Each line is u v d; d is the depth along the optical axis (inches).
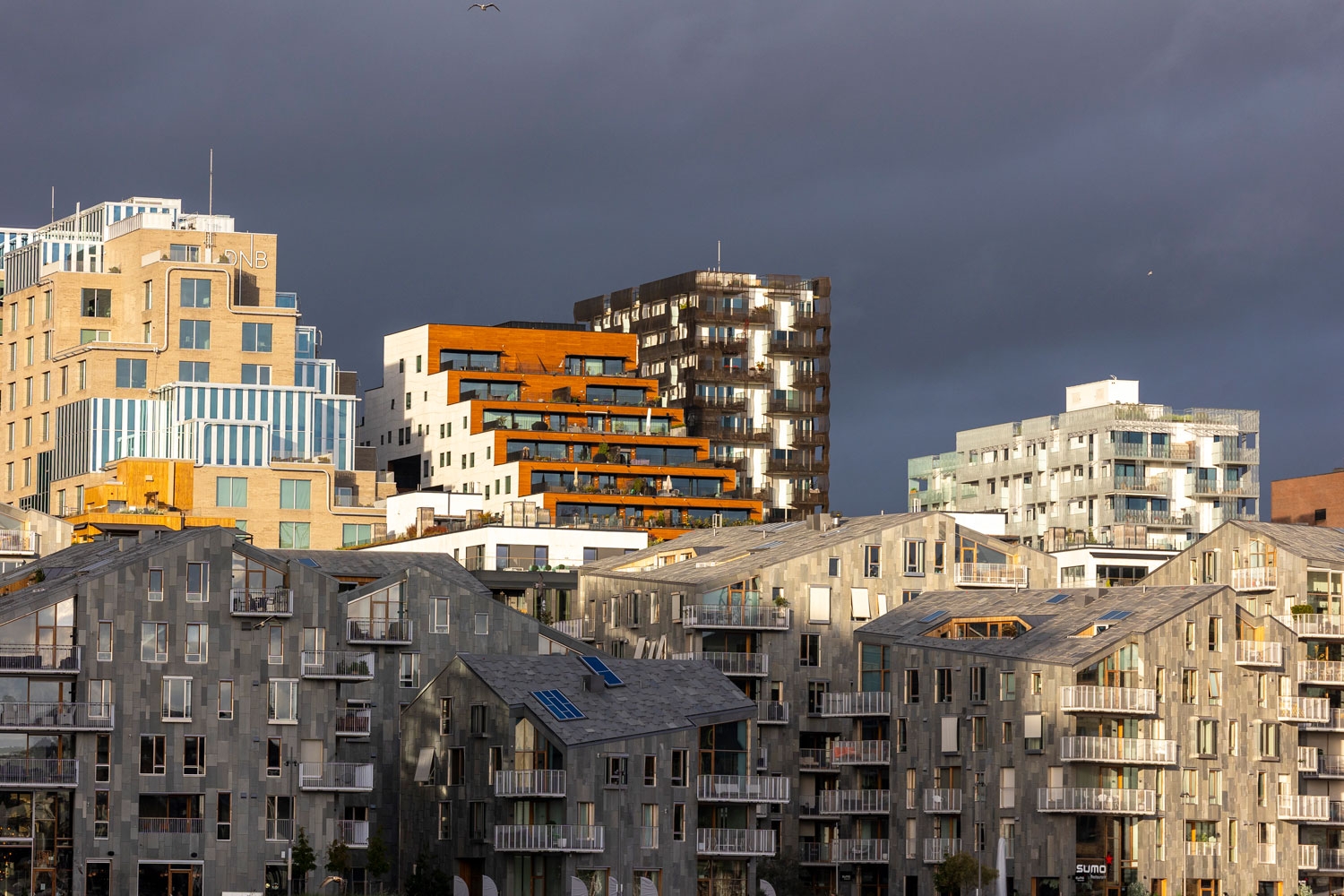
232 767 7253.9
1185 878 7839.6
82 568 7608.3
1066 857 7672.2
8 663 7042.3
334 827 7342.5
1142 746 7760.8
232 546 7372.1
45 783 7003.0
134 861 7091.5
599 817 7253.9
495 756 7357.3
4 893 6943.9
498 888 7244.1
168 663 7229.3
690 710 7583.7
